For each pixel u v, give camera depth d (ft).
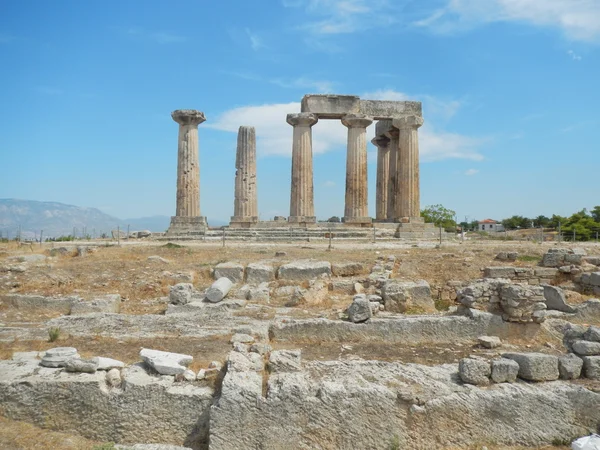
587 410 30.45
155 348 37.65
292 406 28.19
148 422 29.43
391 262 73.61
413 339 43.80
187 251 85.30
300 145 126.93
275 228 120.26
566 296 55.52
